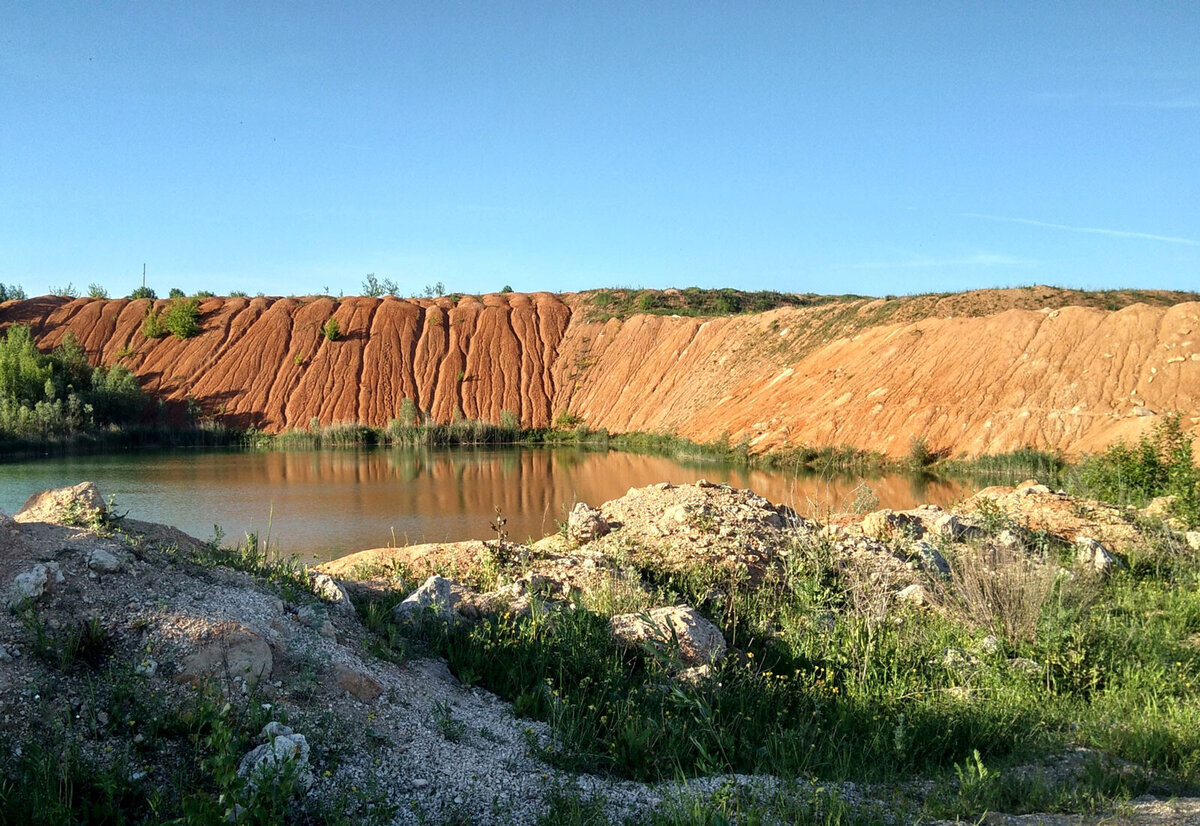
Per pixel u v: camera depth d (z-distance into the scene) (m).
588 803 4.81
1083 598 9.16
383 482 32.75
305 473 36.38
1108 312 40.12
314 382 66.00
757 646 8.14
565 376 68.62
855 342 48.56
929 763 5.81
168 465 40.41
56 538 6.06
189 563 6.65
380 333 70.94
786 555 10.23
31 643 5.05
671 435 52.78
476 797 4.88
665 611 7.62
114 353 68.69
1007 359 40.03
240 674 5.31
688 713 6.21
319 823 4.45
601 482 32.69
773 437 43.31
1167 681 7.39
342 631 6.64
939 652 8.02
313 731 5.08
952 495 28.19
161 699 4.95
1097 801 5.02
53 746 4.50
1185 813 4.72
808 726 6.14
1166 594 10.12
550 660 6.94
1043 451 34.31
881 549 10.80
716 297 80.56
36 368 55.81
